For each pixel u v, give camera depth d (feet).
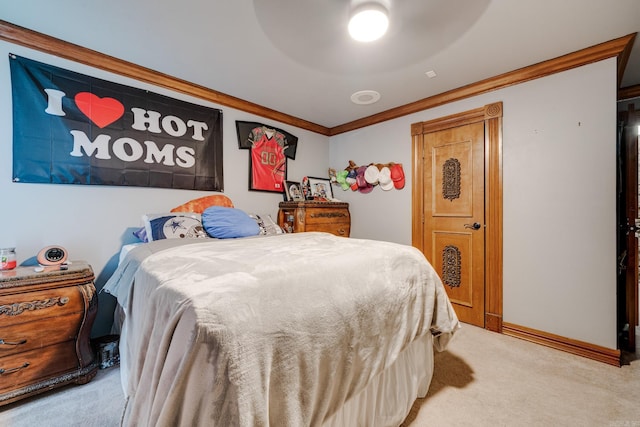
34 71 6.05
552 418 4.45
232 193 9.52
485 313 8.14
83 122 6.63
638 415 4.50
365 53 6.65
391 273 4.45
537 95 7.27
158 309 2.89
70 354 5.16
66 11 5.25
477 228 8.35
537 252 7.25
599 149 6.44
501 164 7.85
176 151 8.14
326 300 3.30
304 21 5.48
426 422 4.38
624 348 6.84
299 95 9.18
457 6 5.02
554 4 5.02
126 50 6.59
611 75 6.28
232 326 2.42
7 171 5.78
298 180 11.67
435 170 9.38
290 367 2.73
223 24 5.63
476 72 7.59
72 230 6.51
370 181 11.02
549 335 7.01
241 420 2.19
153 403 2.31
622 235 6.94
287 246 5.21
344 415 3.53
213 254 4.33
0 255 5.22
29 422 4.30
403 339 4.26
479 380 5.51
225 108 9.31
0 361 4.52
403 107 10.02
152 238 6.57
